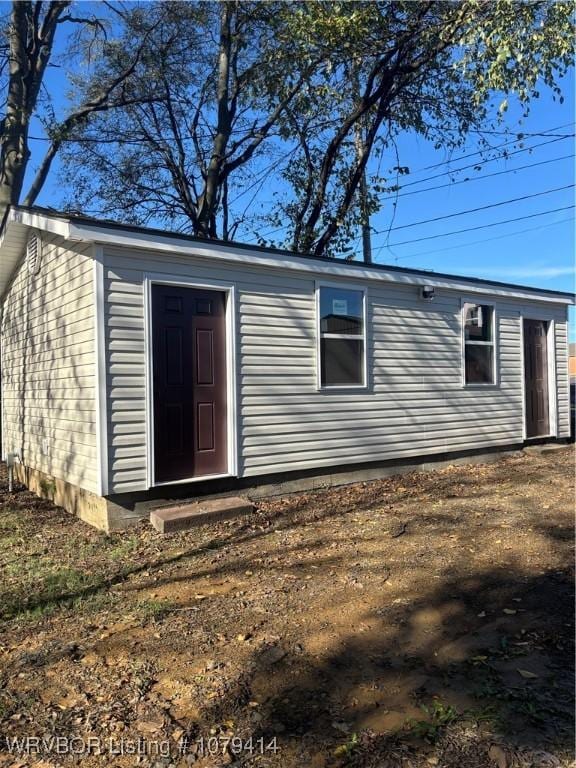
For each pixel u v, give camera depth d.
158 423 6.41
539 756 2.50
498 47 9.09
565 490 7.70
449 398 9.72
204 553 5.39
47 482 8.01
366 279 8.38
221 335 6.96
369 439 8.50
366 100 12.99
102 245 6.00
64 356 7.06
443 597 4.25
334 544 5.58
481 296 10.29
